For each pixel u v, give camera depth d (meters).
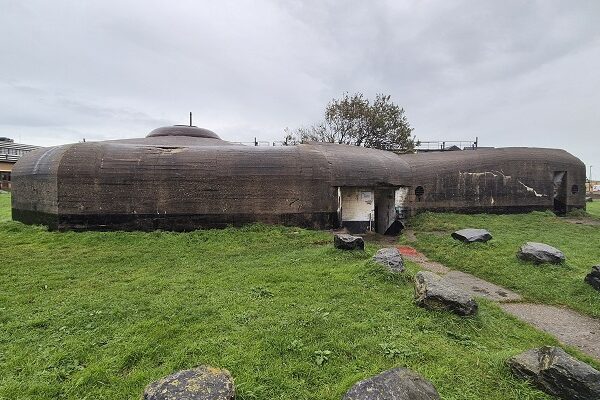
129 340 4.01
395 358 3.63
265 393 3.10
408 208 13.55
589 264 7.46
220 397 2.62
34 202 10.77
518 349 3.92
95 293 5.55
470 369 3.43
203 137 15.48
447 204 14.30
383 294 5.47
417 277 5.57
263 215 10.55
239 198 10.46
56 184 9.80
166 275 6.52
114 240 9.10
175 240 9.20
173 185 10.17
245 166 10.63
